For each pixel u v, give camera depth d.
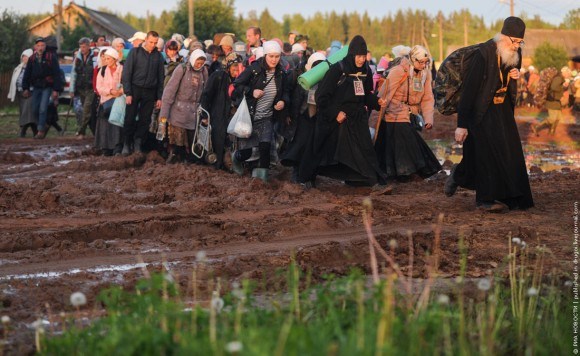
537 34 145.88
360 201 23.59
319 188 26.84
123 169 31.61
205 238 18.95
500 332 11.66
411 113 27.61
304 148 26.73
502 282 14.48
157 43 34.19
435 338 10.45
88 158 34.16
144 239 19.14
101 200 23.59
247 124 27.08
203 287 14.58
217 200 23.61
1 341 11.64
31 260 17.06
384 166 27.61
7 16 91.50
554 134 54.66
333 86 25.52
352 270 12.27
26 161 34.62
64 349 10.48
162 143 34.41
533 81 92.75
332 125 25.80
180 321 10.39
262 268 15.99
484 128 21.61
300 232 19.91
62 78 45.53
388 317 9.88
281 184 26.98
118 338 9.70
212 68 33.41
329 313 10.96
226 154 29.84
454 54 21.81
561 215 21.56
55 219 21.52
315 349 8.84
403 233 19.31
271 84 27.16
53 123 47.56
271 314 11.06
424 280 14.99
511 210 22.16
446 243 18.11
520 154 21.91
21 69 46.47
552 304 12.97
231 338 9.59
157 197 24.25
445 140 50.47
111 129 35.25
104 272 15.96
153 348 9.58
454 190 23.00
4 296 14.09
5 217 21.55
